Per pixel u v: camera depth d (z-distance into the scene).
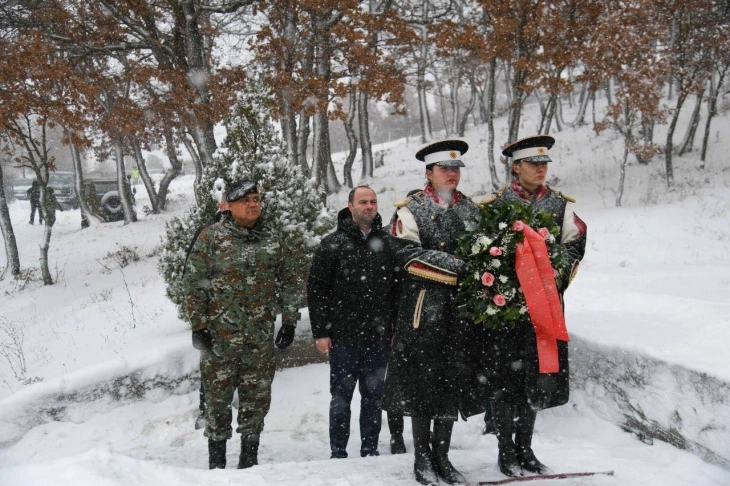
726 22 18.16
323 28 14.62
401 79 16.03
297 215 6.36
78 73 13.47
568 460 3.73
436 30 16.53
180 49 14.22
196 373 5.72
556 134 29.77
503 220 3.43
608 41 15.94
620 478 3.35
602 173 20.94
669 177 18.14
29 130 15.50
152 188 28.53
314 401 5.55
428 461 3.42
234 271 4.05
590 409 4.53
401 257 3.49
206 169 6.70
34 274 17.41
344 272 4.53
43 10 13.83
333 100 14.09
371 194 4.52
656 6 17.81
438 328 3.40
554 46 16.39
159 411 5.39
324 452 4.71
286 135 16.95
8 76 12.30
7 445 4.79
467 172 25.77
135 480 2.71
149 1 14.43
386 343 4.57
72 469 2.59
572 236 3.79
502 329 3.51
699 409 3.61
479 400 3.54
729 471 3.40
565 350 3.51
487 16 18.27
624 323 4.93
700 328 4.56
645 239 13.29
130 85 19.56
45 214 15.85
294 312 4.44
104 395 5.24
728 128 23.69
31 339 9.04
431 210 3.54
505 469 3.54
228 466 4.45
